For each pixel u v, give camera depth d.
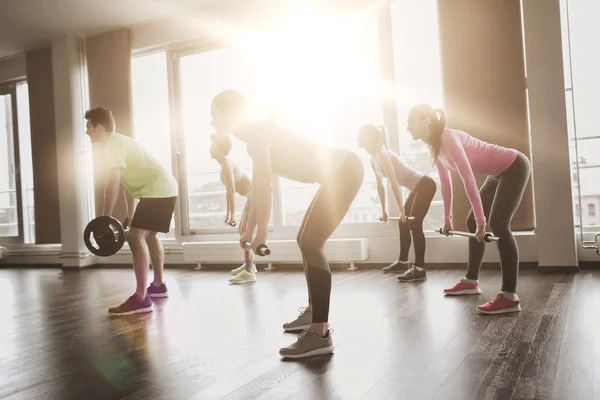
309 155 2.06
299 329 2.57
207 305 3.40
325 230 2.09
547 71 4.19
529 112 4.27
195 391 1.76
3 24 5.86
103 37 6.23
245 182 4.40
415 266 4.11
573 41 4.31
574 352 1.96
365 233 5.14
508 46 4.39
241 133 1.99
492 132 4.44
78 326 2.94
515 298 2.72
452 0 4.55
